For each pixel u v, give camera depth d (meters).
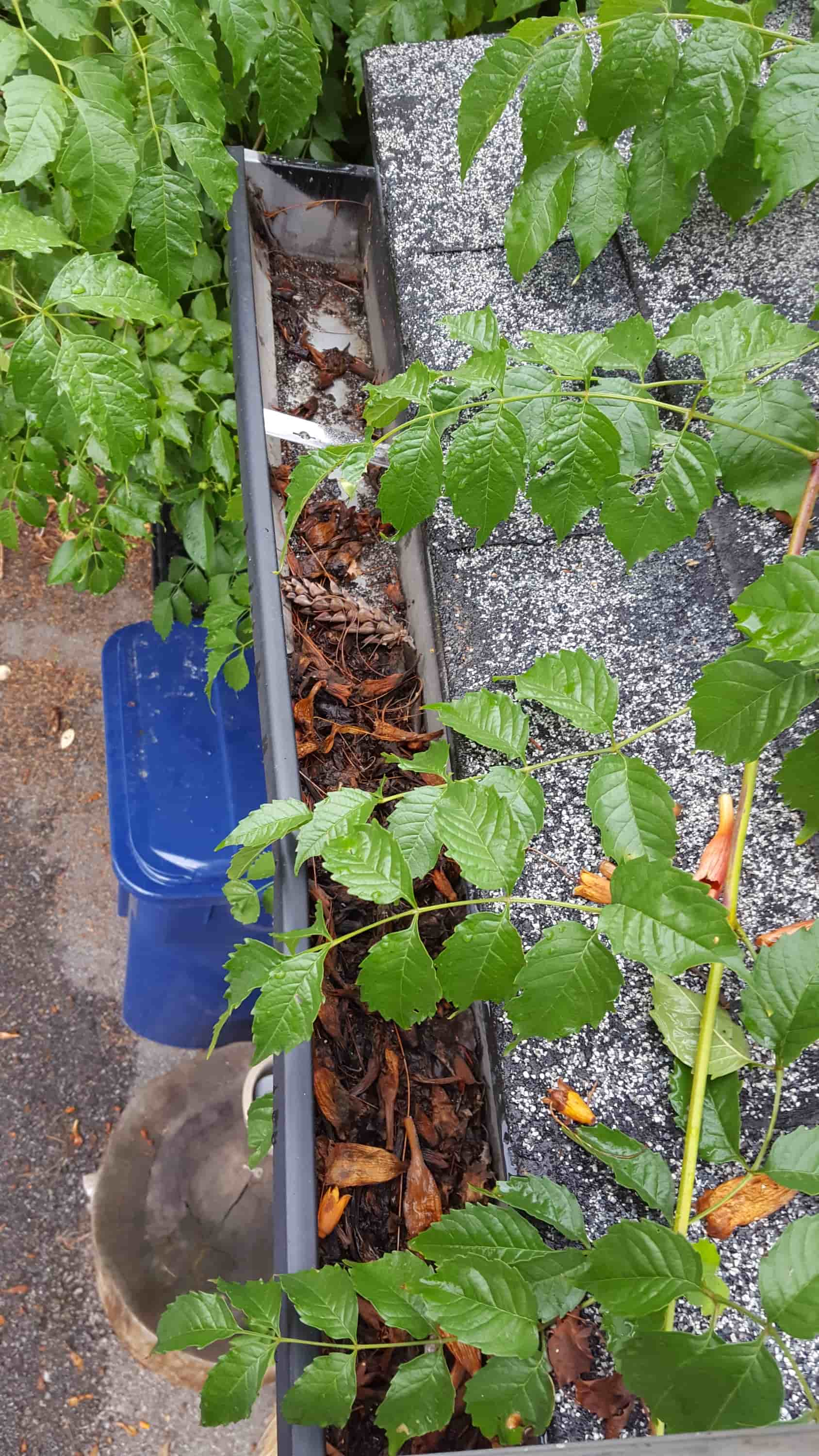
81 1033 2.86
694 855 1.01
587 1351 0.82
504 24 1.95
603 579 1.18
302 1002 0.88
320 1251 0.96
